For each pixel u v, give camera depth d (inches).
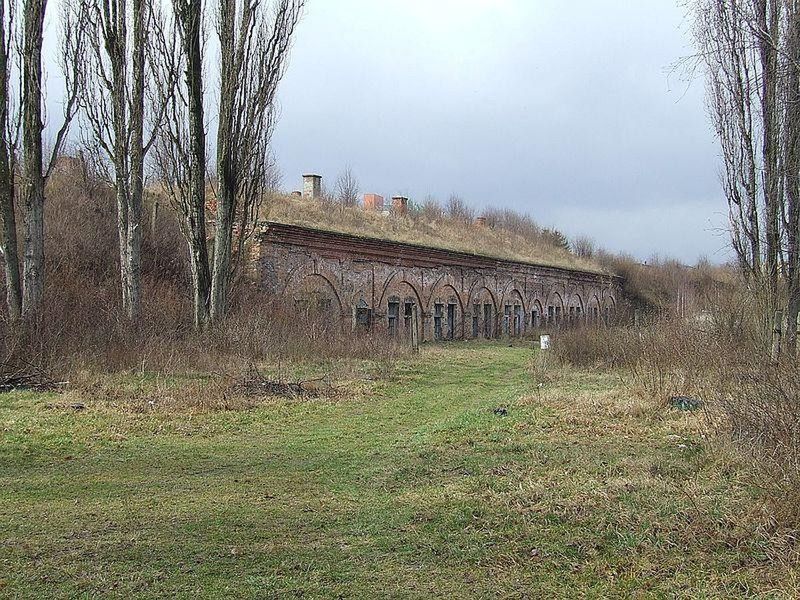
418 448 382.0
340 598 201.9
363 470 343.0
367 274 1184.8
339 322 1029.8
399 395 604.1
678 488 286.0
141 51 767.7
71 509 278.7
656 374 538.3
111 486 312.0
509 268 1651.1
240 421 461.4
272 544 242.2
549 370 764.0
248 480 325.1
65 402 480.4
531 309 1753.2
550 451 362.0
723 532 233.9
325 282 1091.9
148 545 240.7
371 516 270.4
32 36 681.0
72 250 917.2
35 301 674.8
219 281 823.7
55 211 971.3
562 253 2124.8
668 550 226.4
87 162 1068.5
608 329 880.9
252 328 775.1
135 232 760.3
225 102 828.0
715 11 612.1
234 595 203.3
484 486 302.5
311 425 460.8
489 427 426.3
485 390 655.8
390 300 1246.9
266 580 213.2
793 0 545.6
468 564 224.4
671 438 379.2
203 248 829.2
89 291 828.0
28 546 238.8
